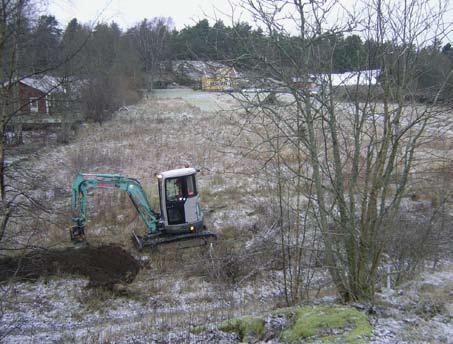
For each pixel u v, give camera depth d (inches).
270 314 294.4
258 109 294.8
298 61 274.8
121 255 589.6
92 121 1587.1
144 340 324.8
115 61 1834.4
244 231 656.4
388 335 233.9
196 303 471.5
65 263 553.0
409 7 269.6
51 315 453.1
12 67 434.6
